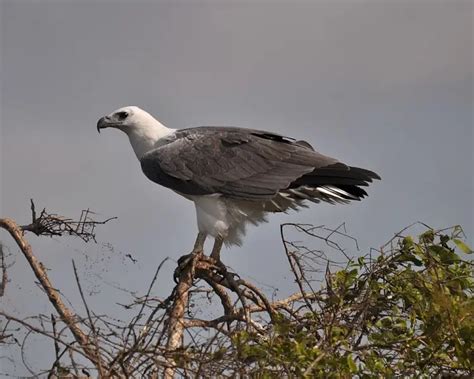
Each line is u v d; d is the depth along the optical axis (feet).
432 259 38.55
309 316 36.86
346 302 38.50
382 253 39.42
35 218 46.03
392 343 35.65
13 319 31.17
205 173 52.16
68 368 31.42
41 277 39.93
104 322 31.58
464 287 38.68
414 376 34.45
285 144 52.90
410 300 38.11
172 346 34.71
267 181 51.16
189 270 44.70
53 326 31.50
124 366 31.30
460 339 36.11
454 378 35.63
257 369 31.45
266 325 37.01
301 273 38.73
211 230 51.72
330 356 32.53
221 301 43.65
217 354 31.48
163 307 37.55
